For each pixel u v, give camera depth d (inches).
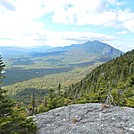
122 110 644.7
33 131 530.0
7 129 468.8
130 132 498.0
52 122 598.9
